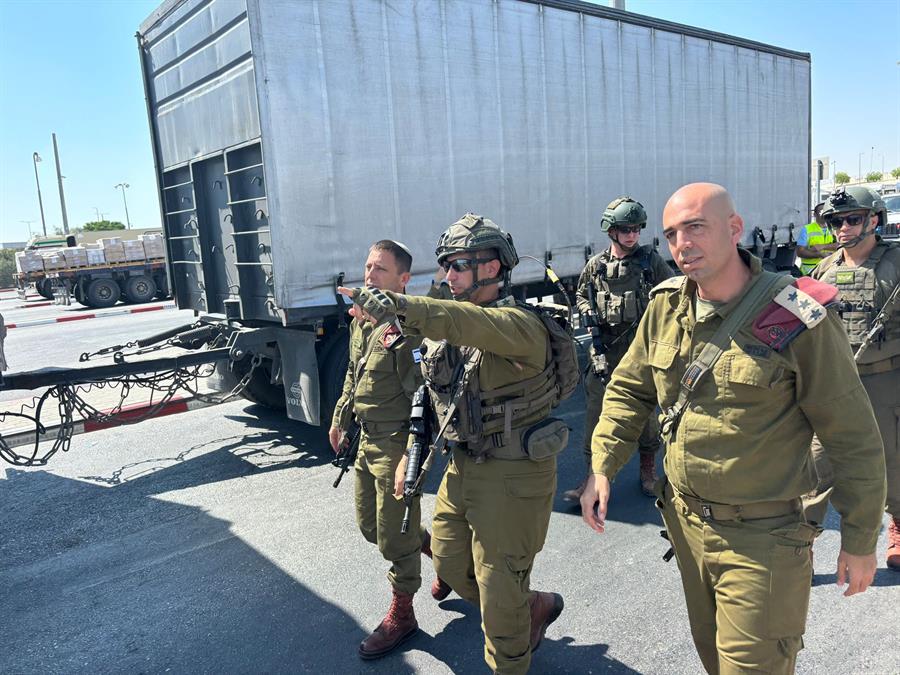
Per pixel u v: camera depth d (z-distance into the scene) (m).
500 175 6.15
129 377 5.30
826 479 2.94
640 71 7.39
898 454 3.18
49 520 4.39
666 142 7.77
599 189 7.07
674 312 1.92
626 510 4.19
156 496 4.71
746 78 8.87
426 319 1.82
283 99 4.78
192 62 5.69
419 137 5.53
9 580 3.62
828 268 3.45
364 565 3.62
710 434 1.77
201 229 6.02
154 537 4.07
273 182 4.75
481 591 2.25
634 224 4.04
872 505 1.67
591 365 4.16
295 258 4.89
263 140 4.70
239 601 3.31
